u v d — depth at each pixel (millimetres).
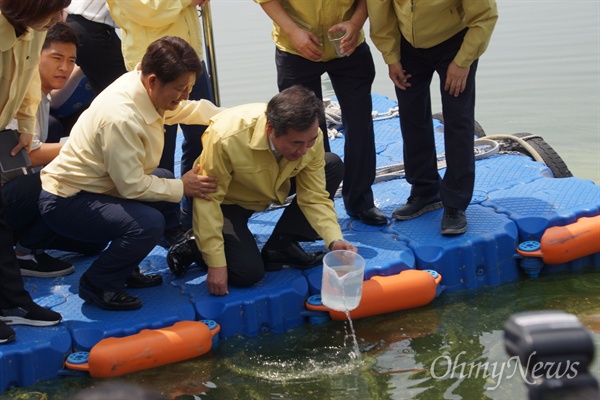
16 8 3406
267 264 4293
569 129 6914
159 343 3742
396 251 4379
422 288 4180
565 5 11578
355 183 4672
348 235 4621
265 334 4070
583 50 9148
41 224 4172
